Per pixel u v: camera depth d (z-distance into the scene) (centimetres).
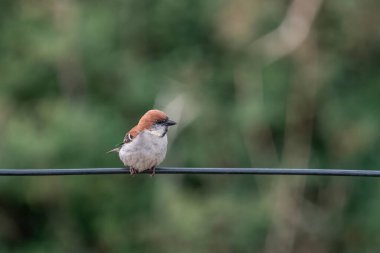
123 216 1883
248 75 1886
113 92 1919
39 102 1900
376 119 1916
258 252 1836
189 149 1872
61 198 1883
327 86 1914
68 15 1905
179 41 1959
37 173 798
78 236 1912
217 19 1895
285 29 1873
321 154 1933
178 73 1922
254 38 1891
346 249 1911
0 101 1888
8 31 1930
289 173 796
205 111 1878
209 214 1828
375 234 1894
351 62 1948
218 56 1944
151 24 1952
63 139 1797
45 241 1928
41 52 1878
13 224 1942
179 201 1830
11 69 1914
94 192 1872
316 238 1883
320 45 1917
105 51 1916
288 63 1892
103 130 1839
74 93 1919
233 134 1884
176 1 1950
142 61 1938
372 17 1912
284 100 1889
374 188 1916
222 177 1891
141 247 1869
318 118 1927
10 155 1802
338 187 1916
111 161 1828
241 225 1834
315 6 1877
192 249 1816
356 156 1911
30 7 1939
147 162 913
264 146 1891
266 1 1900
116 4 1938
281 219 1845
